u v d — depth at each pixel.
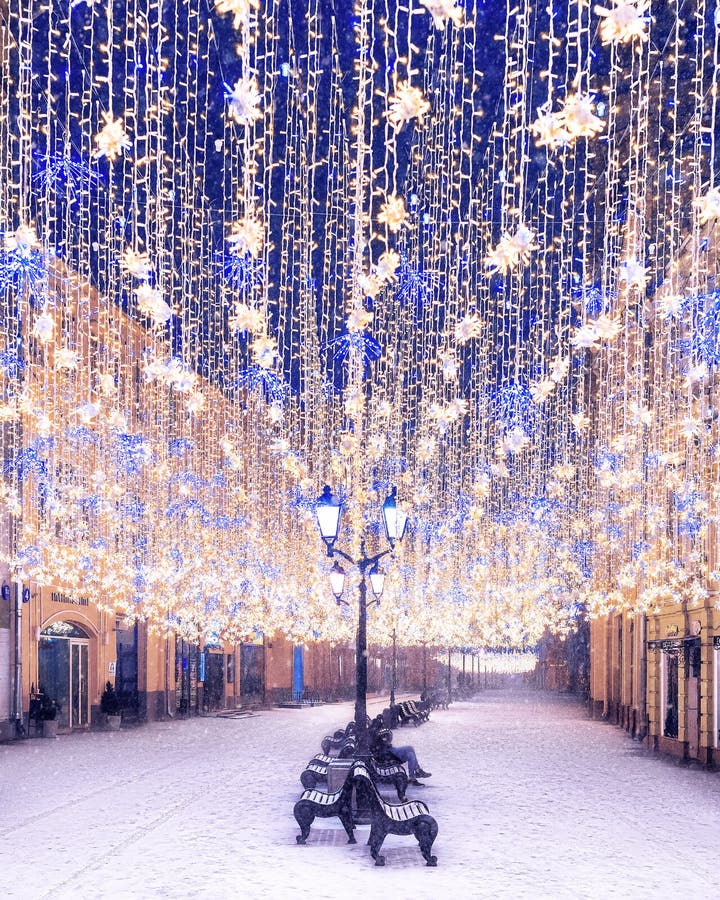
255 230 8.43
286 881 10.17
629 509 27.31
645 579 28.03
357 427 23.28
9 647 29.55
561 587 43.28
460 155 17.30
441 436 35.28
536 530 38.72
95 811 15.09
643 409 21.92
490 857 11.57
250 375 23.78
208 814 14.84
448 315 21.77
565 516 38.62
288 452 26.16
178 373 12.93
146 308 8.79
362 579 14.83
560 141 5.86
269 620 41.59
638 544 26.23
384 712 34.78
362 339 19.81
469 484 36.94
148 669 39.72
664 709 26.86
